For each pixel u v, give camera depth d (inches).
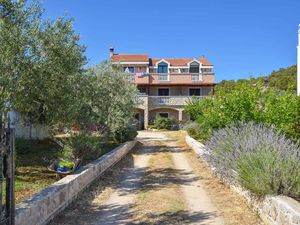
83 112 639.8
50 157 540.4
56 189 289.7
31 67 343.6
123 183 432.1
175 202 334.6
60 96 403.2
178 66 1921.8
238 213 294.4
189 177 469.7
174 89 1770.4
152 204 327.9
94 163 446.6
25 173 425.7
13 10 343.9
